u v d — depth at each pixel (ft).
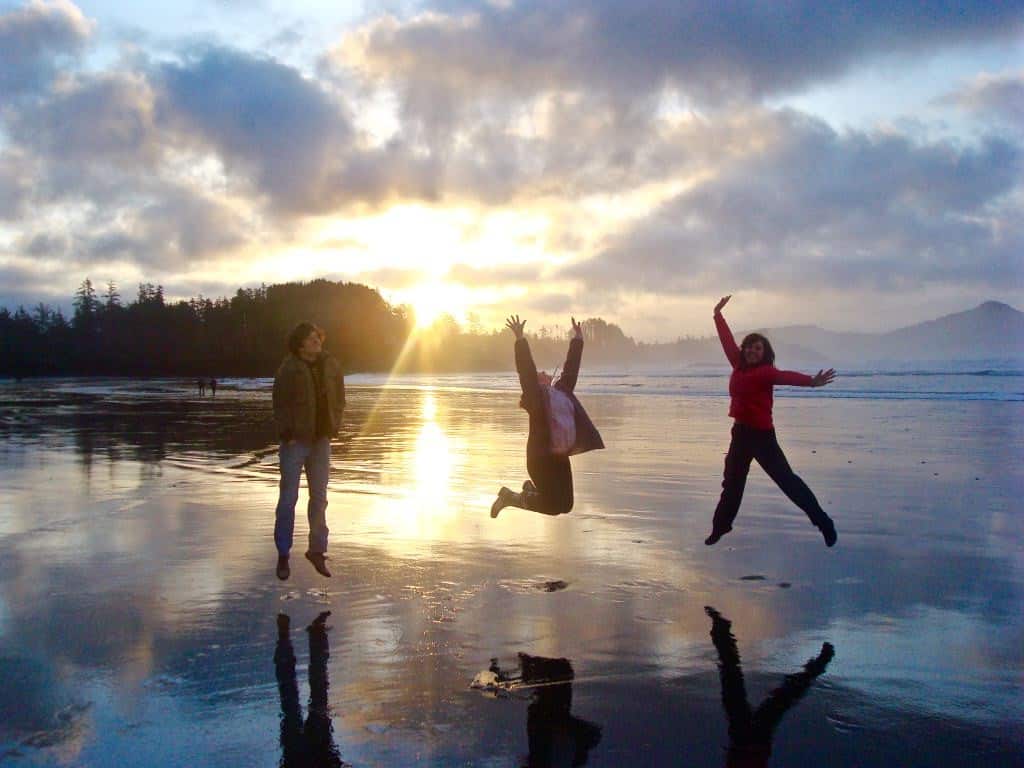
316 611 19.22
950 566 23.02
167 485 38.99
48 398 152.97
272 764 12.17
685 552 24.79
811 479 39.70
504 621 18.42
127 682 15.11
